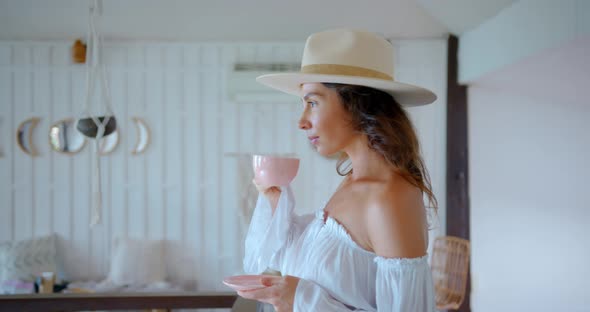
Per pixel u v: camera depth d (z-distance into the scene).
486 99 3.97
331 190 4.04
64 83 4.00
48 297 1.67
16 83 4.00
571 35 2.28
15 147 4.01
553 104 4.04
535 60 2.79
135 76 4.02
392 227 0.89
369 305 0.94
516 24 2.84
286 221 1.18
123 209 4.04
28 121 3.99
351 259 0.95
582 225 4.05
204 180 4.05
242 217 4.01
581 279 4.06
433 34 3.90
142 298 1.71
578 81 3.26
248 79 3.95
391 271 0.88
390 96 1.05
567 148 4.05
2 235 4.00
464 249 3.30
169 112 4.04
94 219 1.71
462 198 3.86
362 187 0.98
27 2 3.54
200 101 4.04
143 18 3.72
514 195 4.02
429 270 0.91
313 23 3.79
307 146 4.04
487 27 3.28
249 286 0.93
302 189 4.04
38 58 3.99
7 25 3.78
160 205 4.05
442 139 4.02
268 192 1.25
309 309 0.89
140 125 4.02
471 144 3.98
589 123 4.05
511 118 4.00
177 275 4.04
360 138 1.01
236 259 4.04
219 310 3.89
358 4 3.58
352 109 0.99
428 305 0.89
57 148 4.00
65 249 4.03
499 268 4.02
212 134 4.04
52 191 4.03
